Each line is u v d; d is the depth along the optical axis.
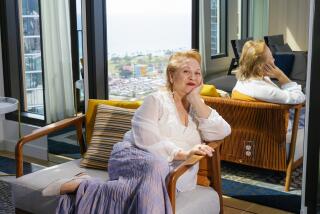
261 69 2.80
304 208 2.48
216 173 2.22
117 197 1.94
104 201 1.95
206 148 2.01
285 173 2.92
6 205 1.84
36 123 3.75
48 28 3.54
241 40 3.07
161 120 2.14
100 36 3.25
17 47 3.85
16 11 3.78
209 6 3.26
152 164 1.94
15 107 3.29
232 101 2.76
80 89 3.44
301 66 2.70
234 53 3.18
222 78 3.28
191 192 2.15
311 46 2.29
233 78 3.23
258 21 2.91
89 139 2.64
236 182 2.98
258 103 2.67
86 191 1.99
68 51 3.45
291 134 2.76
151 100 2.15
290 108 2.62
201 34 3.33
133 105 2.58
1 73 3.87
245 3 2.99
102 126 2.50
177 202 2.03
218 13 3.21
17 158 2.38
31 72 3.82
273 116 2.71
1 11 3.76
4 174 3.37
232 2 3.10
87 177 2.12
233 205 2.76
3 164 3.60
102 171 2.40
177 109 2.18
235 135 2.91
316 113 2.33
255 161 2.87
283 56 2.76
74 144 3.44
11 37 3.82
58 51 3.51
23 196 2.23
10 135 3.89
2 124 3.92
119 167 2.05
